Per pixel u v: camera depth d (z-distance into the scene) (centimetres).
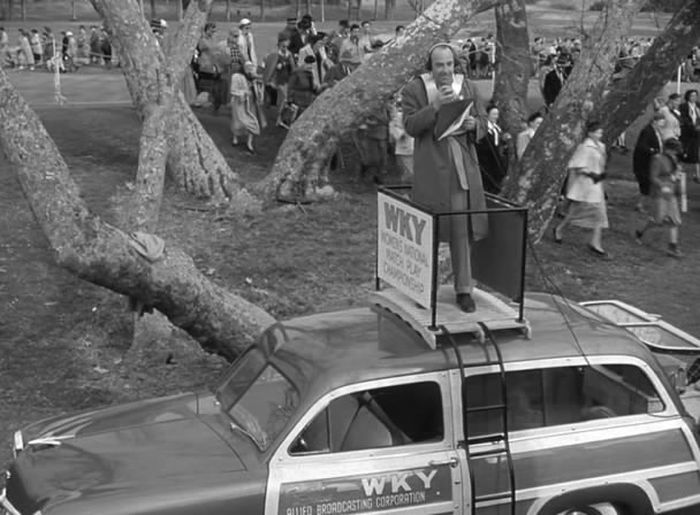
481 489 562
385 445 549
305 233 1399
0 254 1234
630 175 2091
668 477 603
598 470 587
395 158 1761
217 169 1479
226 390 621
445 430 559
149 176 1016
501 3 1358
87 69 3177
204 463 533
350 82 1431
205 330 890
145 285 839
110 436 577
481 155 1305
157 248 838
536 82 3206
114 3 1232
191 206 1441
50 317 1083
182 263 864
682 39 1483
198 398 629
